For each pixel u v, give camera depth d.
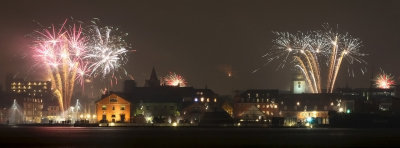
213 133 182.38
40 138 147.25
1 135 161.62
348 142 136.50
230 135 168.00
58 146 121.75
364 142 137.12
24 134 167.88
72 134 169.12
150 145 125.62
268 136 162.50
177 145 126.25
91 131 192.38
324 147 123.75
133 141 137.75
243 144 130.50
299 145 128.00
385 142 137.00
